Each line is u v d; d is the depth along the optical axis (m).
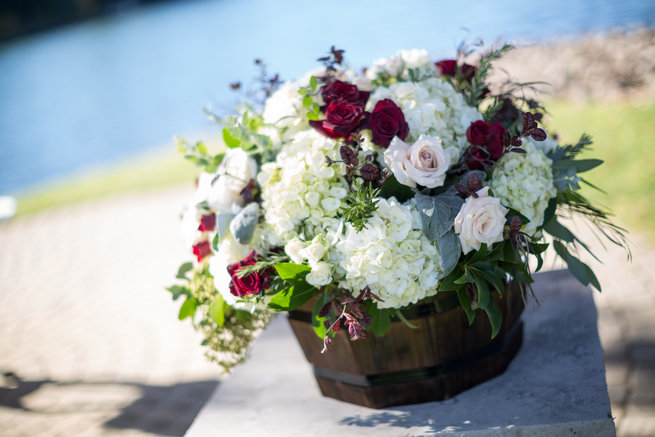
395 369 1.53
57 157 13.27
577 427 1.38
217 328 1.68
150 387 3.39
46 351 4.07
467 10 19.72
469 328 1.51
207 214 1.54
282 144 1.55
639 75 7.03
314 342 1.58
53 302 4.97
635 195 4.38
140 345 3.95
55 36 40.44
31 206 8.52
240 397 1.85
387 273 1.29
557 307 1.99
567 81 7.34
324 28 23.17
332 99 1.46
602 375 1.56
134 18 42.59
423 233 1.33
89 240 6.51
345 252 1.30
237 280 1.37
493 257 1.35
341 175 1.40
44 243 6.70
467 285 1.36
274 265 1.38
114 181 9.08
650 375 2.64
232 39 25.61
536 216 1.37
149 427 3.00
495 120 1.57
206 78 18.73
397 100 1.47
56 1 45.91
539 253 1.39
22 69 28.84
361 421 1.56
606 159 5.13
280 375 1.96
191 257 4.96
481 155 1.38
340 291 1.38
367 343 1.48
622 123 5.84
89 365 3.77
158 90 18.52
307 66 15.48
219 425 1.70
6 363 3.97
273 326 2.43
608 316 3.14
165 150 10.92
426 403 1.58
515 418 1.44
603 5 14.77
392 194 1.38
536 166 1.38
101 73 24.09
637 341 2.89
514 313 1.66
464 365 1.57
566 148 1.53
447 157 1.34
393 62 1.63
